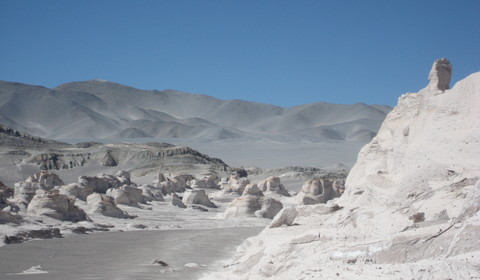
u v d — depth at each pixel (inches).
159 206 3267.7
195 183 4596.5
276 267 719.1
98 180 3627.0
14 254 1323.8
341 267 577.3
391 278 510.3
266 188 4060.0
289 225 989.8
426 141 1059.3
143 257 1280.8
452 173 943.7
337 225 857.5
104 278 984.3
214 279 847.1
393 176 1189.7
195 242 1624.0
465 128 991.6
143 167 7175.2
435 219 717.3
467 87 1023.6
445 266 506.6
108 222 2287.2
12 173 6279.5
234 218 2719.0
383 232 724.0
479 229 546.9
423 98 1200.8
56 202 2143.2
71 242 1614.2
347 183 1545.3
